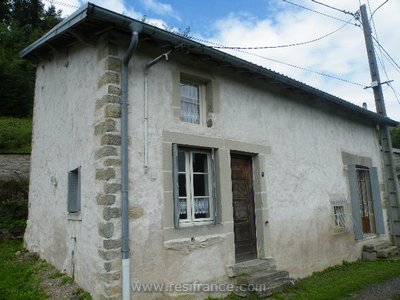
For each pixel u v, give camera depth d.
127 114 4.83
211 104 6.10
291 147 7.53
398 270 7.59
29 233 7.46
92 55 5.29
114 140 4.68
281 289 5.84
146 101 5.12
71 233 5.47
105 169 4.58
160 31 4.80
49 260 6.27
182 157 5.68
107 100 4.73
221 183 5.93
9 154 11.43
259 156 6.75
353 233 8.85
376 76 10.52
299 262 7.11
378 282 6.75
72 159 5.63
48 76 7.16
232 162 6.50
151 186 4.96
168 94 5.46
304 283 6.52
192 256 5.27
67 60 6.18
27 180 10.66
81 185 5.22
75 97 5.73
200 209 5.77
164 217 5.03
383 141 10.70
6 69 21.66
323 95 7.91
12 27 29.98
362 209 9.83
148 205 4.88
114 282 4.38
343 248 8.41
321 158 8.31
